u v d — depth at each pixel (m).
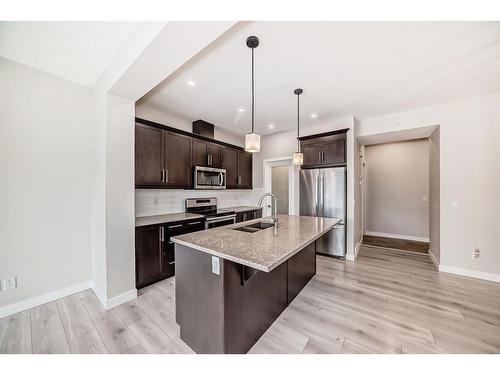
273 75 2.30
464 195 2.90
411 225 5.11
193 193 3.94
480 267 2.80
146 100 2.95
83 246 2.46
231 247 1.49
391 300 2.27
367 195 5.64
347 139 3.62
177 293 1.76
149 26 1.42
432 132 3.49
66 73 2.21
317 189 3.81
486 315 1.99
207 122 3.91
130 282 2.31
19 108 2.04
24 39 1.71
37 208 2.15
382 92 2.71
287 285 2.17
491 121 2.75
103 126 2.18
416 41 1.75
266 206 4.89
